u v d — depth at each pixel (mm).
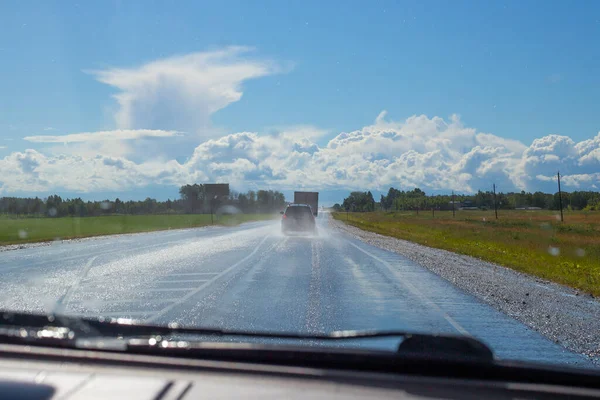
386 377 2582
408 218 94188
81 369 2492
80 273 14461
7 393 2178
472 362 2656
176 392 2260
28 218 76125
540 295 12516
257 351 2715
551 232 47219
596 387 2668
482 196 177125
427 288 12547
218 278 13695
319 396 2297
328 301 10391
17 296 10578
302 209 36562
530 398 2453
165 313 8977
